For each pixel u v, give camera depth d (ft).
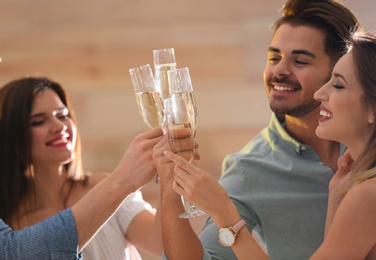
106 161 20.61
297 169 8.34
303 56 8.20
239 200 8.38
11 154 10.03
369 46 7.18
